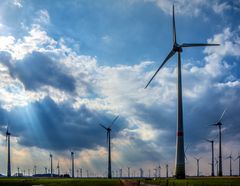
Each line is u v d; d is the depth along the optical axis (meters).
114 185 103.81
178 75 126.00
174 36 126.12
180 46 125.25
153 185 96.31
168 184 91.81
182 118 125.44
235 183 79.94
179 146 124.69
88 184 111.38
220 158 170.38
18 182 126.25
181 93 126.00
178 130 125.31
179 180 107.94
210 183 81.25
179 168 124.06
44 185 109.56
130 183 112.69
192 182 88.69
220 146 169.75
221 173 171.12
